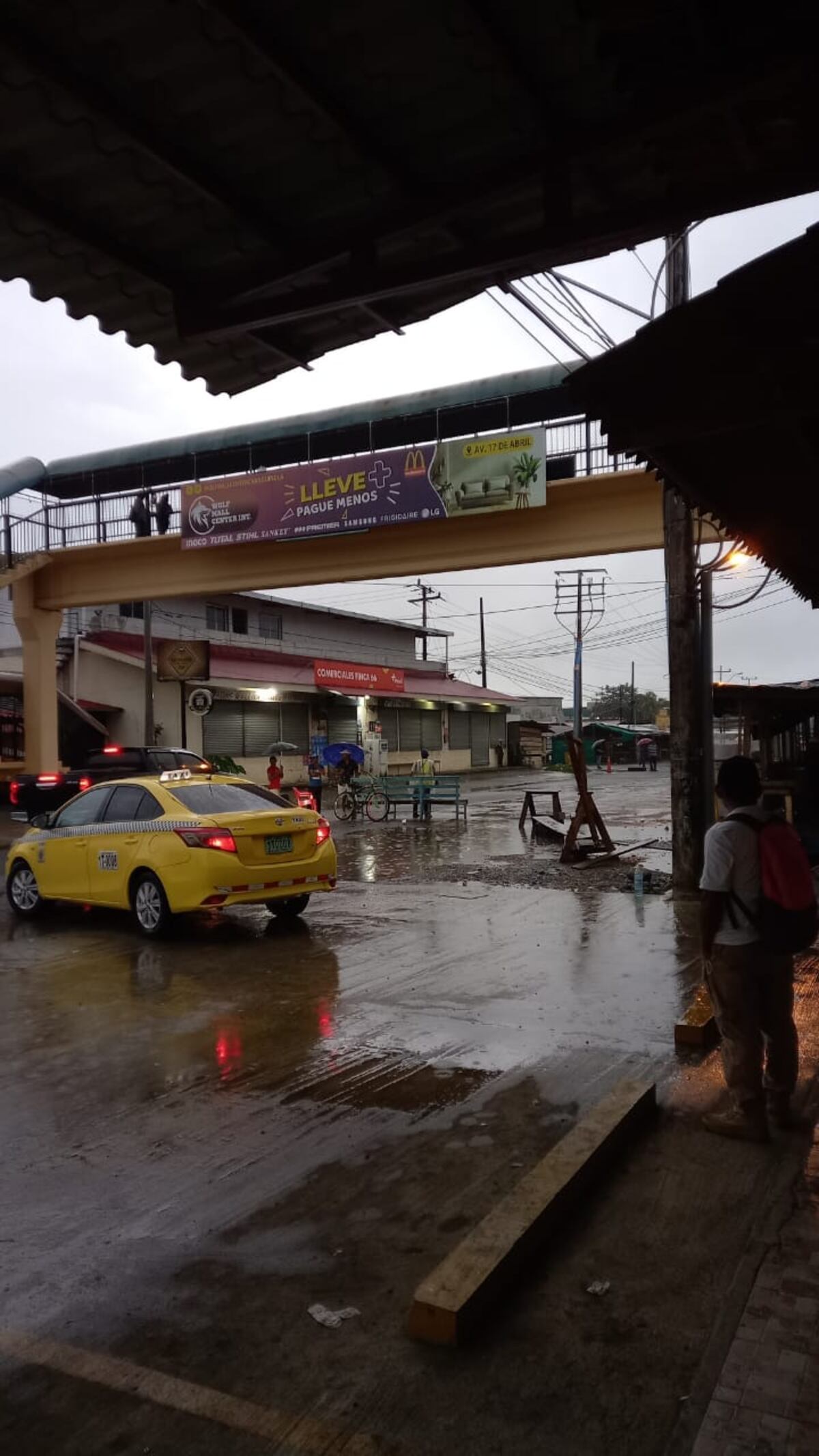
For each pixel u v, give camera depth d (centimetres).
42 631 2234
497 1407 261
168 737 3002
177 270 375
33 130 294
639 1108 445
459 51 267
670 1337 289
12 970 780
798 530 587
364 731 3703
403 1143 436
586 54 267
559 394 1998
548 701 6781
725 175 306
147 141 299
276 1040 589
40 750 2236
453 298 385
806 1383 261
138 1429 255
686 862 1086
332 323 399
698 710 1086
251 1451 246
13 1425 257
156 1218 370
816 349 312
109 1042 589
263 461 2347
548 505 1656
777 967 434
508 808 2503
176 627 3291
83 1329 299
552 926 934
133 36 259
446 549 1741
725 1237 346
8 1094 507
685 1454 241
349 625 4303
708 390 337
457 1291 295
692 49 255
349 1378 274
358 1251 344
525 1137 441
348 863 1423
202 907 852
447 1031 600
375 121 299
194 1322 302
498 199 327
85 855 956
